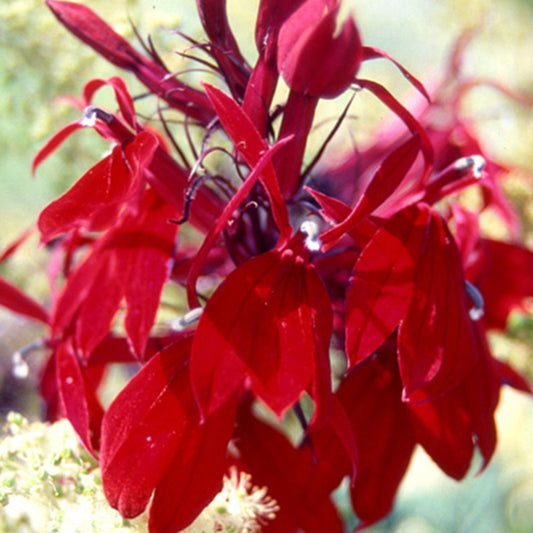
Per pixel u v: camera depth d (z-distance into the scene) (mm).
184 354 198
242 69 212
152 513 189
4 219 339
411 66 342
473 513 319
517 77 311
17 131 270
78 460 202
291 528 216
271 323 190
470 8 318
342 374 244
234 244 212
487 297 243
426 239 202
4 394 310
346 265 217
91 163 272
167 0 289
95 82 214
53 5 219
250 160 193
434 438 205
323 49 186
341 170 243
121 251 213
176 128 261
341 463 212
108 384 302
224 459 193
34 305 233
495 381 213
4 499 199
